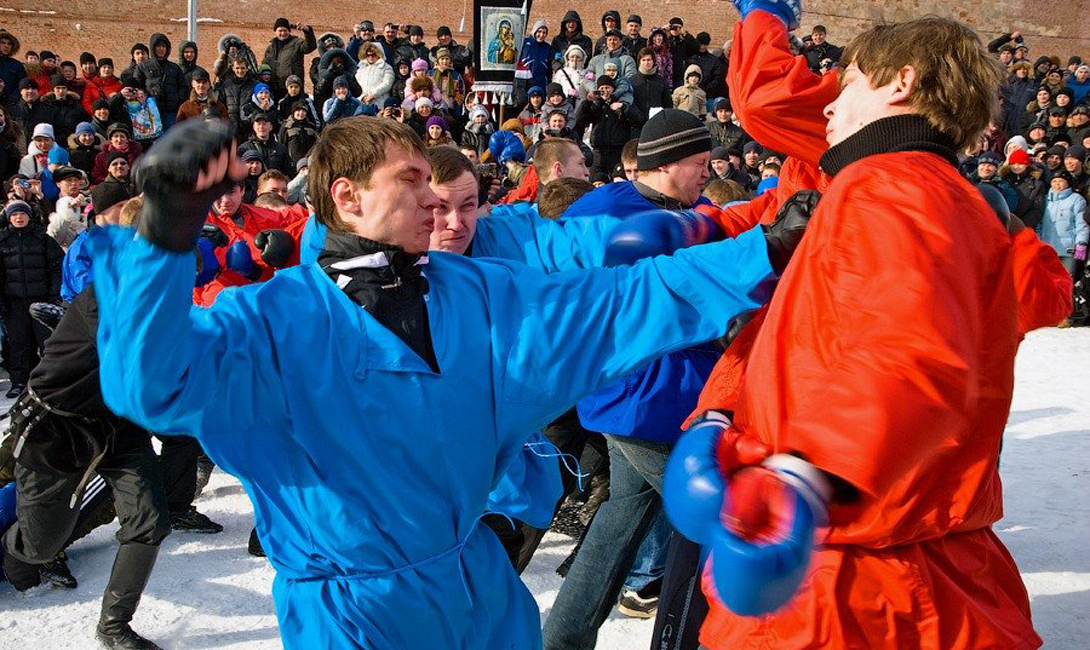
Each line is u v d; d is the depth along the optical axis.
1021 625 2.12
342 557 1.95
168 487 4.63
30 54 12.91
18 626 3.79
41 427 3.56
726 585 1.59
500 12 11.60
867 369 1.66
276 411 1.89
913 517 1.94
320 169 2.03
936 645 1.99
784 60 2.71
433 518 1.98
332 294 1.96
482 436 2.04
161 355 1.62
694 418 2.32
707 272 2.09
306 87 16.09
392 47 13.90
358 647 1.95
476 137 11.46
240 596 4.04
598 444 4.48
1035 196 10.91
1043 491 5.27
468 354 2.03
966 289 1.76
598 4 18.67
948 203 1.83
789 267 1.90
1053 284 2.65
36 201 8.95
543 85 13.46
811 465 1.68
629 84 12.20
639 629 3.74
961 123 2.03
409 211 2.00
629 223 2.46
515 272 2.14
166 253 1.56
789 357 1.79
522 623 2.23
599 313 2.11
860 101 2.11
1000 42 16.70
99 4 16.50
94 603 3.99
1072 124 12.97
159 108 12.19
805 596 1.98
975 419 1.94
